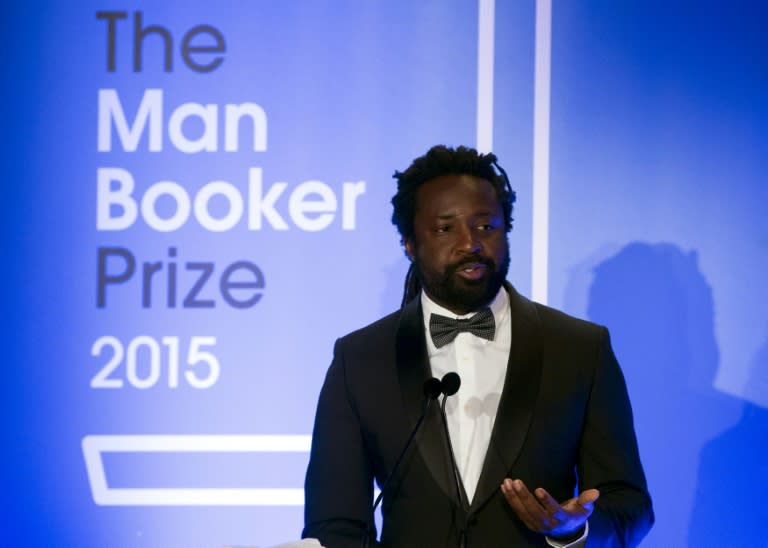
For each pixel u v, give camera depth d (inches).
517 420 240.4
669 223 360.5
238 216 369.7
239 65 372.5
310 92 371.2
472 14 368.5
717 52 363.9
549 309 265.7
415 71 369.4
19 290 370.0
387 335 264.4
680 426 356.2
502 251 252.8
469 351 259.4
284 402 366.0
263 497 364.5
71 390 368.2
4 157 372.2
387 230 367.6
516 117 365.1
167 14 374.3
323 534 238.5
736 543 352.8
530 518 201.8
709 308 358.0
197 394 367.2
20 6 375.2
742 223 359.6
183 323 367.9
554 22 366.3
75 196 371.6
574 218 362.0
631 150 362.6
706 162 361.7
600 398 249.9
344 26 371.9
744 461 354.0
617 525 229.6
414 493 240.1
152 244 370.0
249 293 367.9
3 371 368.5
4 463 367.2
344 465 250.5
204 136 371.6
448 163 263.7
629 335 358.3
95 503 365.4
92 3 374.9
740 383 355.6
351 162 369.1
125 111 372.8
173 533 364.8
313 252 367.9
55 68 374.3
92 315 369.1
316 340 366.3
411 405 247.4
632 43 365.1
